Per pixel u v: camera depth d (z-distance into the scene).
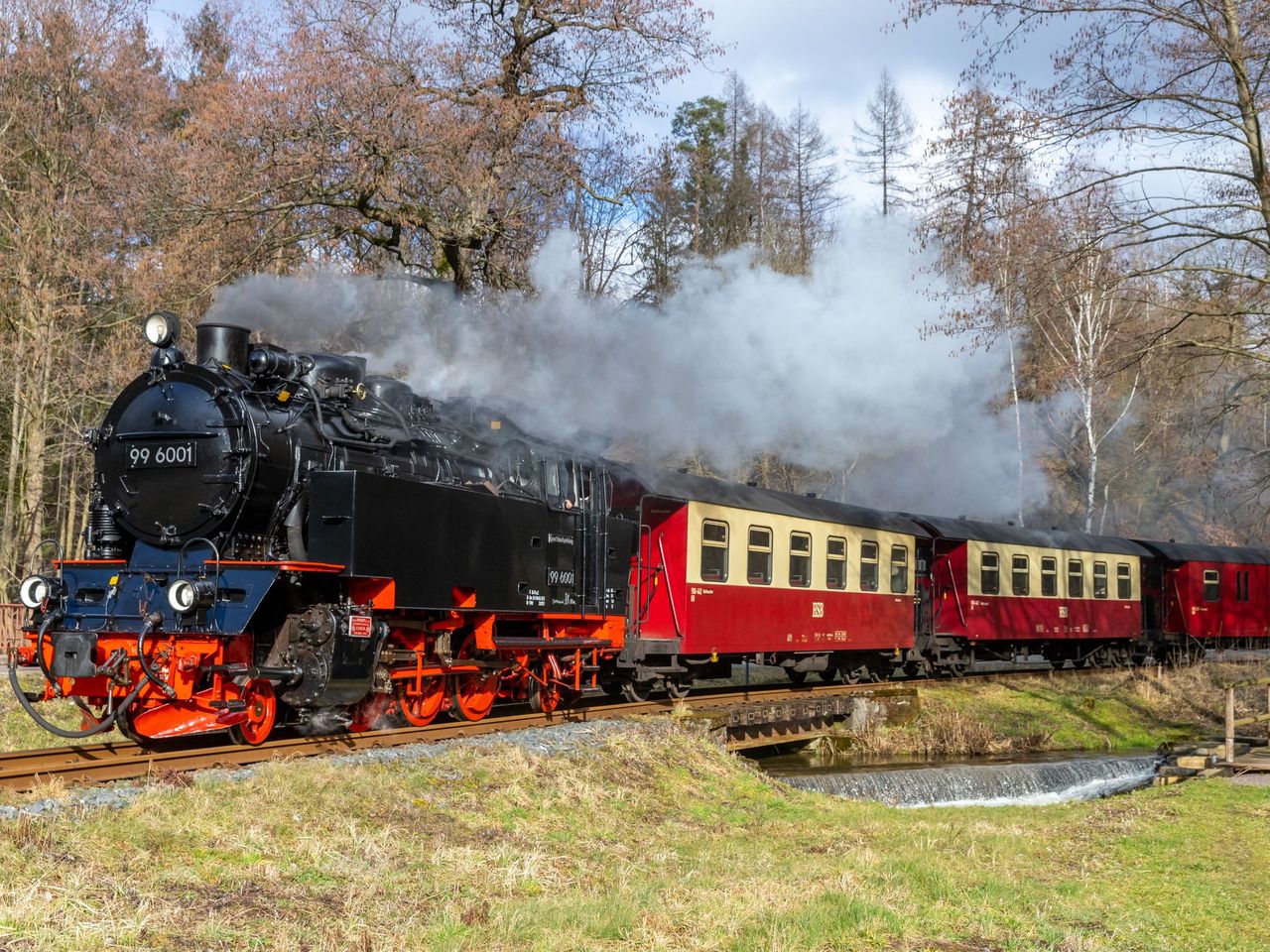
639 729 12.67
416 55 20.36
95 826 6.66
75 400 25.73
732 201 36.94
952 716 19.75
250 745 9.52
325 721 10.84
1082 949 6.93
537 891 7.29
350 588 10.58
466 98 20.84
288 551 10.26
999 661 28.92
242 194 18.86
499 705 14.94
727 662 18.23
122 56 25.45
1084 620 26.08
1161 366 18.77
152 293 19.27
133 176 20.30
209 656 9.29
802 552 18.62
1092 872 9.24
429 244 24.22
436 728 11.14
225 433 9.89
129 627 9.65
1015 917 7.61
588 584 14.22
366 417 11.21
